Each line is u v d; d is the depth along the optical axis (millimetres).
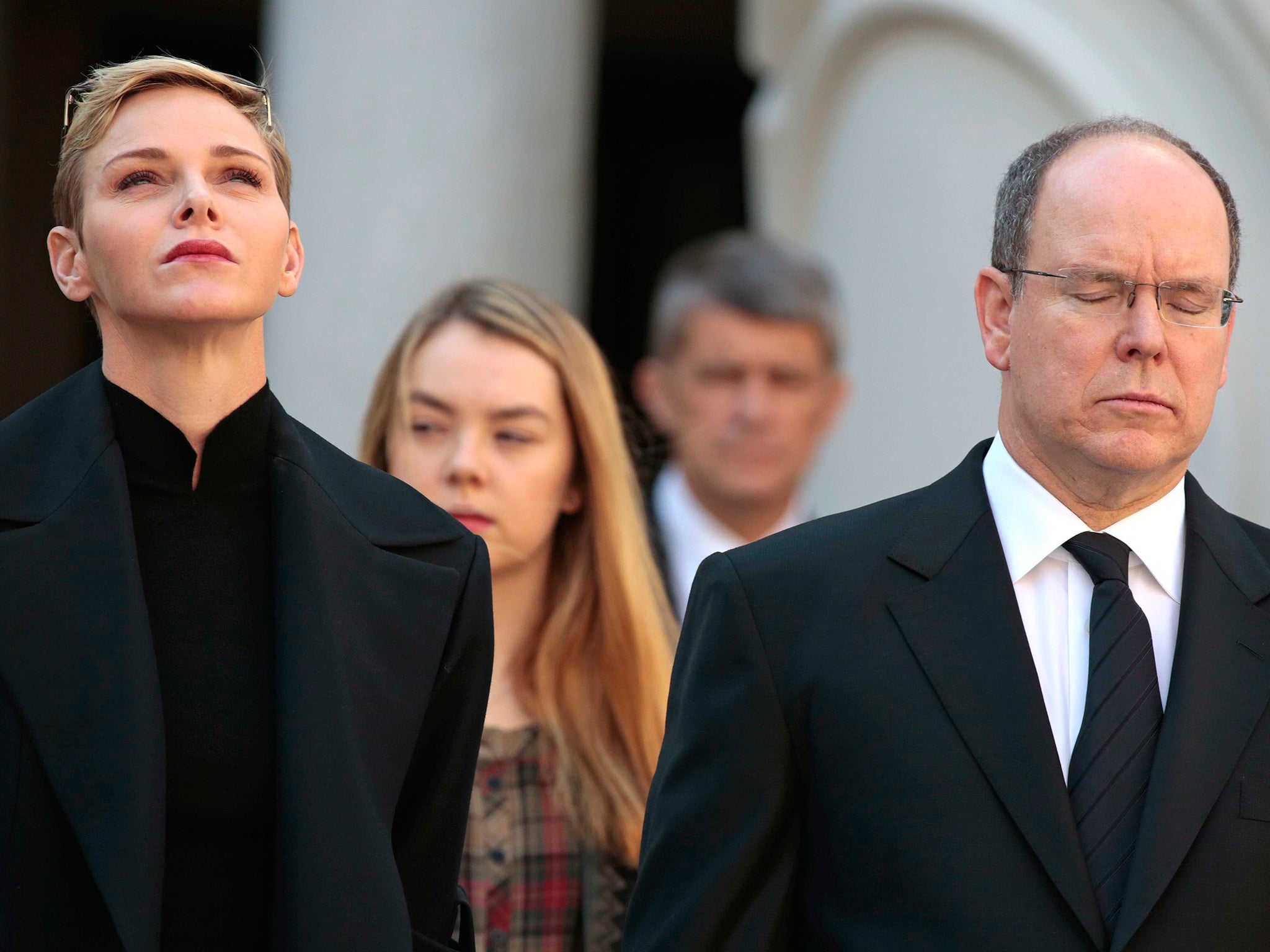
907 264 25625
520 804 12695
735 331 17953
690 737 9891
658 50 40688
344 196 24172
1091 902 8836
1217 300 9500
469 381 13273
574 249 25516
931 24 24609
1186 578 9781
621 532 13516
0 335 34688
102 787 8156
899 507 10359
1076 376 9398
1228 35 18703
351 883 8414
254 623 8930
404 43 24359
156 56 8984
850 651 9664
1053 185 9766
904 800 9266
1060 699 9570
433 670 9305
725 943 9445
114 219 8516
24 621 8391
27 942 8109
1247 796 9125
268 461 9195
